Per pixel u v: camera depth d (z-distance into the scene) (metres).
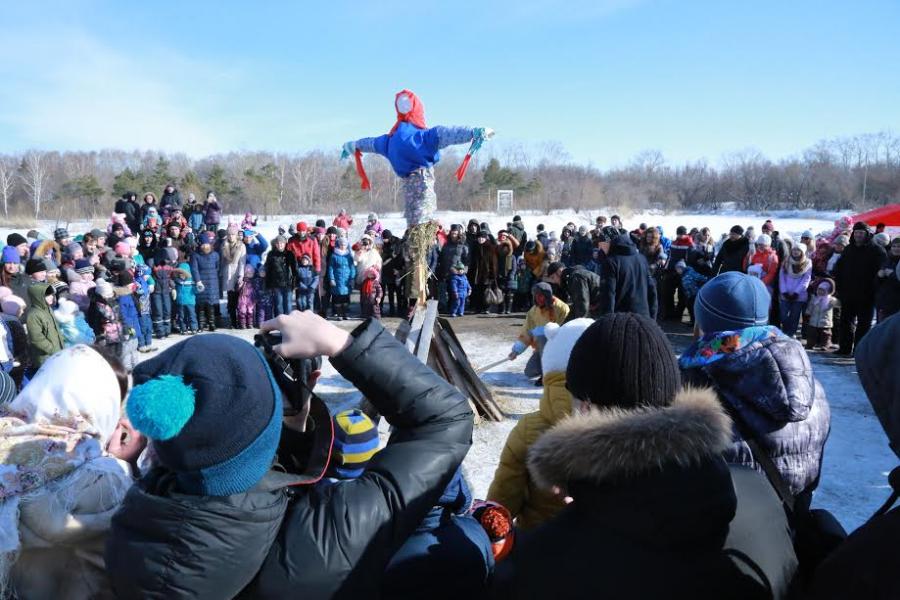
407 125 5.64
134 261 10.51
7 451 1.79
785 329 10.08
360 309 14.08
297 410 1.44
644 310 6.96
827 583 1.23
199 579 1.14
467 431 1.48
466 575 1.63
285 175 51.31
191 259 11.77
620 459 1.24
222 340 1.28
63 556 1.76
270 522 1.21
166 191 18.19
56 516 1.71
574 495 1.36
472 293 14.20
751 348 2.00
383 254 13.95
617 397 1.48
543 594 1.30
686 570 1.26
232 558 1.16
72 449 1.86
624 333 1.51
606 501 1.29
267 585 1.18
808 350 9.66
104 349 2.20
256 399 1.20
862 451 5.66
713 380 2.05
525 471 2.40
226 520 1.16
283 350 1.41
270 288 12.04
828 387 7.68
